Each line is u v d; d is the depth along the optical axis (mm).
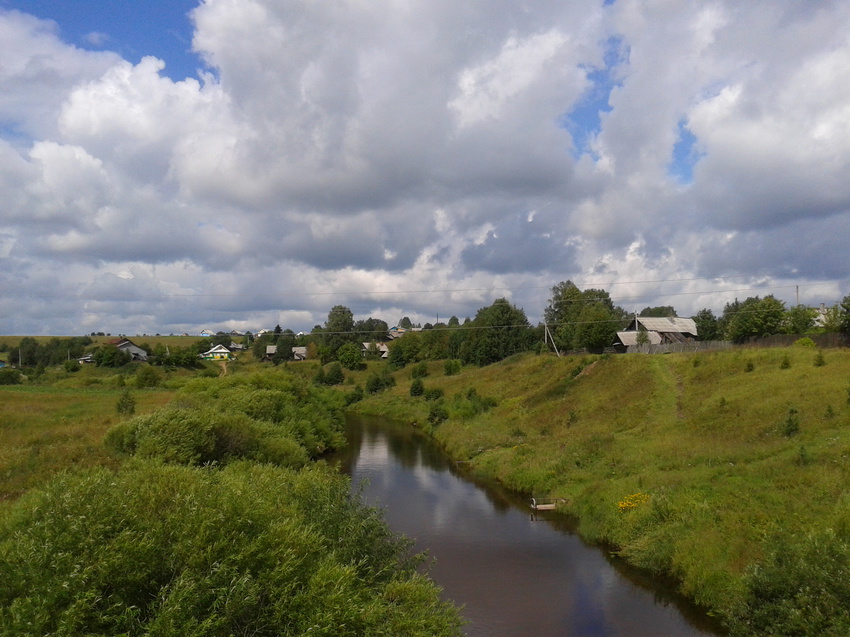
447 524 22953
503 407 50656
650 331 68750
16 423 29188
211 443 21672
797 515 15500
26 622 7312
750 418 26797
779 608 11836
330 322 131125
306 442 34938
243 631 8812
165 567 9000
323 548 11117
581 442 30250
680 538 17125
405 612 11102
